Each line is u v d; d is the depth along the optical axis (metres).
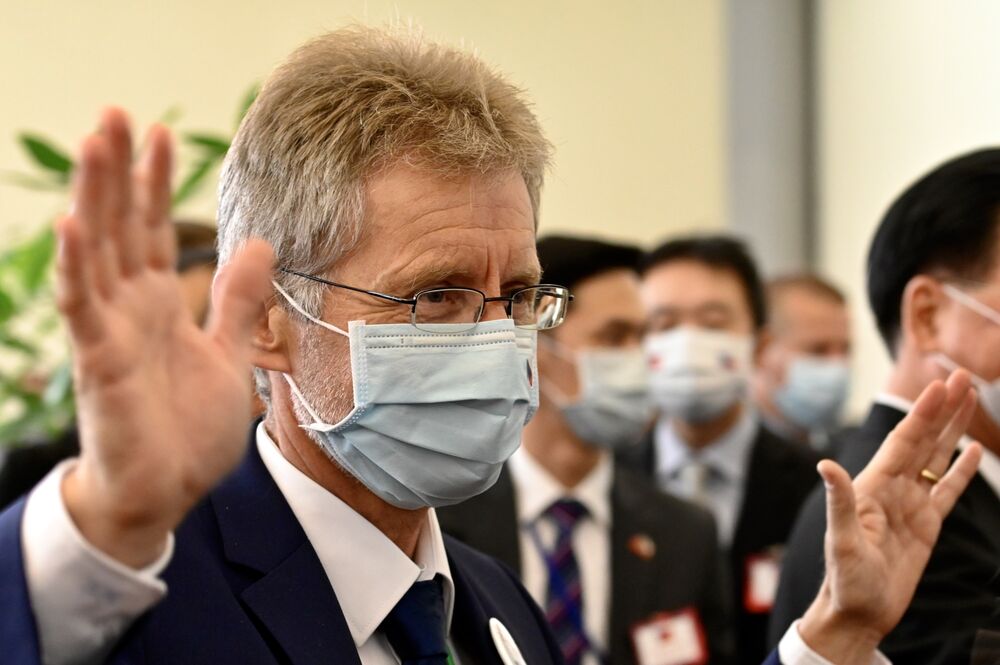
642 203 5.88
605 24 5.84
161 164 0.88
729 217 6.06
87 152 0.83
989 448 1.84
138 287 0.88
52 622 0.89
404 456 1.27
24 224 4.68
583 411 2.65
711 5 6.04
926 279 1.86
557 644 1.61
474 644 1.43
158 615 1.10
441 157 1.25
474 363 1.27
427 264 1.24
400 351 1.26
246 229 1.30
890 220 1.93
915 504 1.47
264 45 5.11
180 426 0.90
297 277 1.28
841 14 6.00
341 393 1.27
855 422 5.12
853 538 1.41
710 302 3.41
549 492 2.61
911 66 5.43
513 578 1.63
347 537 1.29
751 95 6.12
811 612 1.46
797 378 4.49
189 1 5.04
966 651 1.57
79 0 4.86
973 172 1.85
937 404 1.48
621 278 2.77
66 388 2.88
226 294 0.95
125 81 4.92
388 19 1.46
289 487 1.30
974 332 1.81
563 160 5.75
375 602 1.28
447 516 2.51
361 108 1.25
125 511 0.88
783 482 3.23
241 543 1.22
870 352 5.77
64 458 2.50
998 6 4.78
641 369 2.73
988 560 1.65
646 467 3.58
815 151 6.21
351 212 1.24
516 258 1.30
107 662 0.93
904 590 1.45
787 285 4.61
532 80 5.71
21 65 4.76
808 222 6.22
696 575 2.59
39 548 0.90
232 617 1.14
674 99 5.97
